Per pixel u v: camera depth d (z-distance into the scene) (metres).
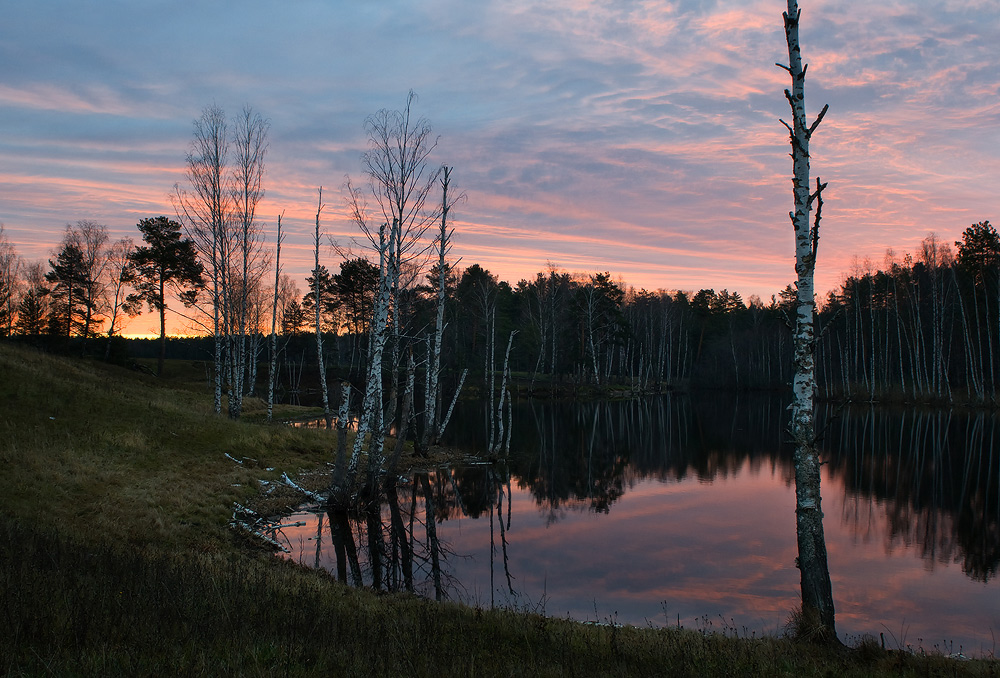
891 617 11.02
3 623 5.73
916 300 67.88
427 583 12.24
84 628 5.91
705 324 96.12
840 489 22.70
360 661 6.05
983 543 15.79
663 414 53.09
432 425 31.78
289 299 73.50
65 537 10.20
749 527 17.22
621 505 20.20
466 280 68.38
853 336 81.38
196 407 31.84
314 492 18.97
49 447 15.91
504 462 28.25
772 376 87.12
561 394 67.81
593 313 73.62
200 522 14.16
